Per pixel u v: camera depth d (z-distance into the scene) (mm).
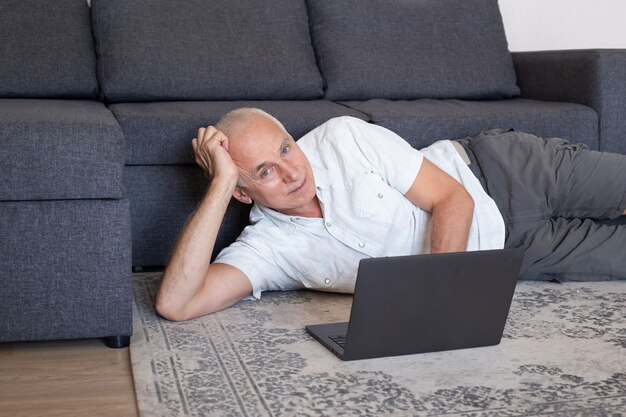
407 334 1743
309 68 2996
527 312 2064
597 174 2289
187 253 1941
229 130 2014
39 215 1810
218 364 1716
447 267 1701
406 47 3141
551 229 2299
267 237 2119
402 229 2119
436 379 1635
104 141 1818
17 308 1824
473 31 3258
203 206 1955
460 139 2463
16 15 2781
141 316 2045
